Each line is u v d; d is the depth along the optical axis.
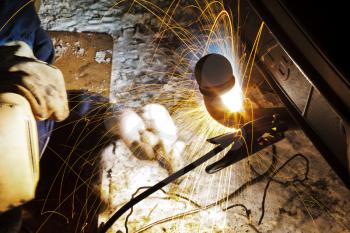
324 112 1.76
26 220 1.99
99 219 2.04
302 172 2.26
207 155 1.87
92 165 2.22
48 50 2.16
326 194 2.18
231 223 2.06
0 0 1.94
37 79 1.65
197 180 2.20
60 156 2.24
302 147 2.35
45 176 2.16
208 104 1.91
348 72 1.42
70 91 2.57
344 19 1.54
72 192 2.11
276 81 2.15
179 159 2.27
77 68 2.70
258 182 2.21
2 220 1.64
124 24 2.97
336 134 1.75
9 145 1.38
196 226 2.04
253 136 1.95
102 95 2.56
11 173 1.40
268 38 2.04
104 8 3.05
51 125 2.06
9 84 1.58
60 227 1.99
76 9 3.03
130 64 2.74
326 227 2.07
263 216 2.09
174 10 3.07
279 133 2.01
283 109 2.06
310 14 1.57
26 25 2.03
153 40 2.88
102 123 2.40
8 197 1.45
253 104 2.50
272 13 1.74
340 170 1.89
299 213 2.11
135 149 2.30
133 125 2.40
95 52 2.80
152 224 2.03
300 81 1.86
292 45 1.68
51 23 2.94
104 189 2.14
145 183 2.18
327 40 1.50
